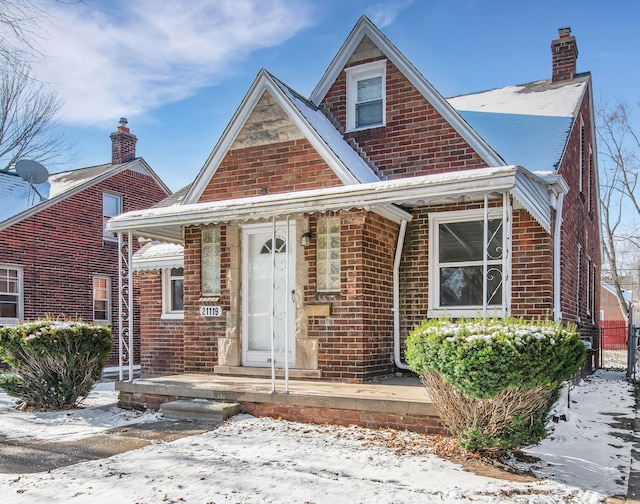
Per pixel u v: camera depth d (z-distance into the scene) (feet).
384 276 31.17
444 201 30.60
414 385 27.32
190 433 22.94
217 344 32.89
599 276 61.05
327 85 36.55
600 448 20.98
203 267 34.22
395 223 32.37
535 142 35.32
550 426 23.17
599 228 59.00
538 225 28.68
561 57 48.29
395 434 21.80
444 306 31.45
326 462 18.31
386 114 34.12
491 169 21.70
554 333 18.29
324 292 29.96
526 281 28.76
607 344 97.25
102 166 76.18
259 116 33.55
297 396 24.57
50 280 61.16
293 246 31.42
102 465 18.57
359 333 28.68
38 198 64.13
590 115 50.90
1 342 29.35
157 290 47.16
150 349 47.09
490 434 18.56
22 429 24.89
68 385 29.53
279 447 20.26
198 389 27.04
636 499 15.58
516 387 17.63
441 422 21.52
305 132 31.96
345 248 29.35
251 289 32.96
